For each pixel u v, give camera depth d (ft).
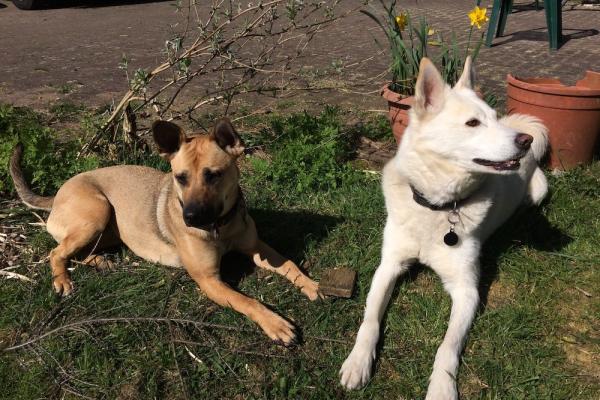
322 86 9.56
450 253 4.31
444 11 18.56
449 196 4.19
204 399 3.62
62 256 4.73
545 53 11.93
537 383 3.67
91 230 4.79
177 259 4.78
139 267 4.87
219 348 3.96
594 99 5.88
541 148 5.81
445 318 4.25
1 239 5.17
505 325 4.11
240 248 4.79
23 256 4.99
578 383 3.67
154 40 14.39
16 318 4.25
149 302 4.42
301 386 3.69
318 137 6.70
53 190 5.98
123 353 3.95
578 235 5.15
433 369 3.73
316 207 5.76
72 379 3.75
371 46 13.14
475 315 4.21
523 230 5.29
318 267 4.90
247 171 6.49
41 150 6.08
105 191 5.08
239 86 7.22
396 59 6.60
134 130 6.56
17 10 20.95
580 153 6.24
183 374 3.79
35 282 4.62
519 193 5.22
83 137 6.93
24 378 3.74
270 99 9.04
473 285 4.28
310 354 3.96
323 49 12.83
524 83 6.21
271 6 5.90
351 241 5.16
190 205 4.13
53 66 11.61
